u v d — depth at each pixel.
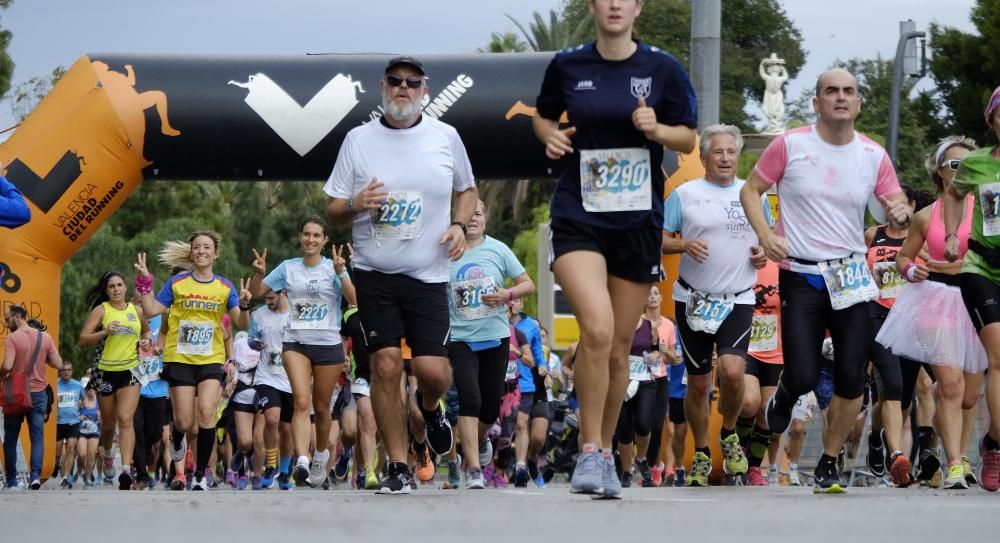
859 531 9.95
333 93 30.94
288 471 30.42
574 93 14.04
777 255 16.64
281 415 30.22
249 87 30.84
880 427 24.03
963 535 9.71
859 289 16.83
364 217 16.27
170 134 30.58
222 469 44.25
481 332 22.45
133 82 30.69
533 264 96.62
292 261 26.06
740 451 23.05
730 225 22.19
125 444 30.84
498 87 30.97
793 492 18.81
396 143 16.30
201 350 28.64
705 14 35.22
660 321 30.67
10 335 29.59
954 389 19.77
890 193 17.23
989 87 85.50
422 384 16.75
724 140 22.19
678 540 9.26
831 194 17.02
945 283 20.05
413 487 22.03
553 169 31.38
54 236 30.31
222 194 100.56
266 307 30.19
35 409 30.31
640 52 14.08
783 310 17.33
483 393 22.97
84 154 30.34
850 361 16.84
